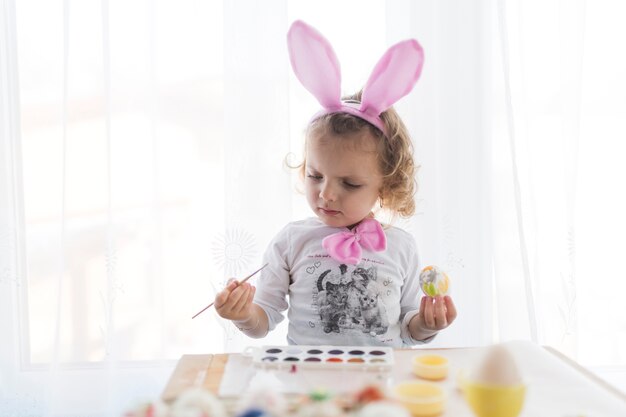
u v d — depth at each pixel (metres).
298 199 1.27
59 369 1.23
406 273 1.09
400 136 1.08
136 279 1.25
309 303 1.03
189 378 0.70
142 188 1.23
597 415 0.61
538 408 0.63
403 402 0.61
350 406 0.58
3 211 1.22
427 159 1.26
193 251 1.29
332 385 0.68
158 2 1.24
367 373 0.72
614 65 1.34
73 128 1.19
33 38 1.23
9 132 1.23
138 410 0.56
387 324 1.02
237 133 1.21
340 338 1.00
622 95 1.34
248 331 1.03
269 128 1.21
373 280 1.03
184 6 1.25
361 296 1.02
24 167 1.25
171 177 1.27
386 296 1.03
